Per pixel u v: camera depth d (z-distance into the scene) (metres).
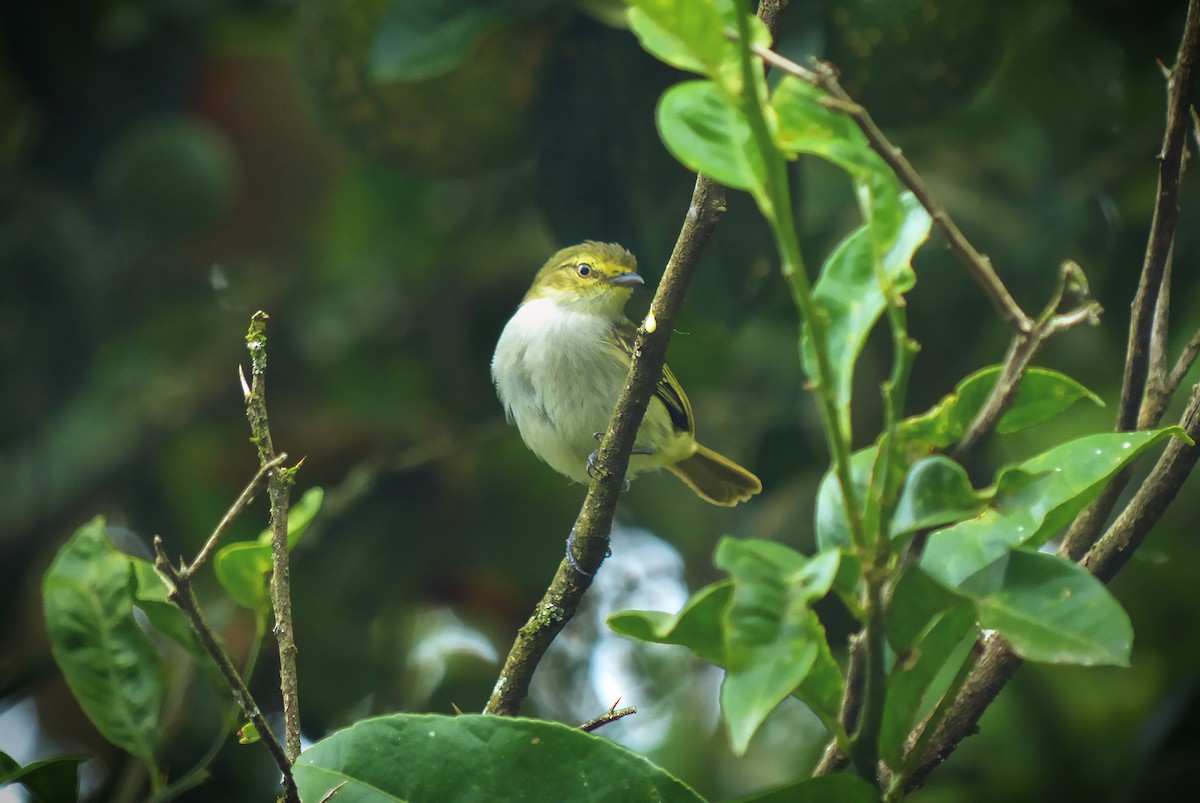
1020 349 3.98
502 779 4.55
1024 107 11.08
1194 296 10.95
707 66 3.49
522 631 6.16
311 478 11.55
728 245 8.23
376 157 8.83
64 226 10.95
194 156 10.45
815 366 3.95
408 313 12.17
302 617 10.51
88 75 11.11
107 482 11.45
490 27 7.79
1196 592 11.20
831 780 3.97
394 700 11.23
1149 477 5.10
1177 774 8.77
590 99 8.27
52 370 10.91
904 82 7.77
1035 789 10.16
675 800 4.46
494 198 12.05
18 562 11.20
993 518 4.59
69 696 10.81
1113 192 10.74
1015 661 4.89
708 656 4.14
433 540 11.70
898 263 3.99
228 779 9.64
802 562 3.62
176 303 12.09
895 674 3.99
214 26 11.55
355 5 8.22
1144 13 10.38
